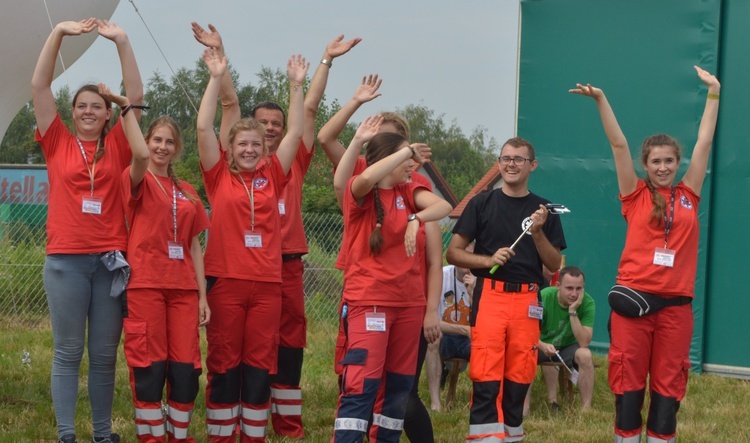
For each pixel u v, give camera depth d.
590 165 9.19
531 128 9.43
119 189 4.90
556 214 5.15
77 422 5.76
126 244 4.91
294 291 5.70
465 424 6.25
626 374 4.88
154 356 4.79
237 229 5.05
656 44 8.83
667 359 4.86
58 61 7.18
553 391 6.90
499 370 4.96
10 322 10.88
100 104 4.91
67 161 4.84
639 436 4.93
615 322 4.92
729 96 8.54
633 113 8.95
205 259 5.13
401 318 4.47
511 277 5.01
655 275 4.80
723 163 8.58
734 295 8.55
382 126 5.00
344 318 4.59
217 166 5.15
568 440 5.86
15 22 6.52
